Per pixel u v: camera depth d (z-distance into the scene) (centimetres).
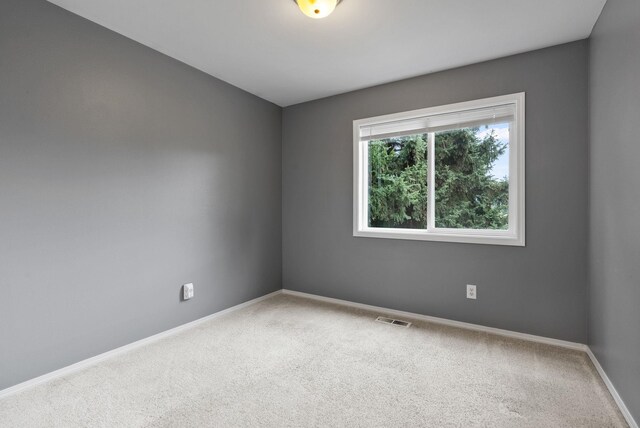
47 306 194
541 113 244
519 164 253
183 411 165
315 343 247
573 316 237
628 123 157
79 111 207
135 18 210
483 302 271
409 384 190
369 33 226
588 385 188
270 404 171
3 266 177
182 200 274
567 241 238
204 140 293
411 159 316
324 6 183
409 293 305
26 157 184
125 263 234
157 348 238
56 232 198
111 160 225
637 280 147
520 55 252
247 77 303
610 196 183
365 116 327
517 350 234
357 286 337
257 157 352
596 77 208
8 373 179
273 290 378
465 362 216
